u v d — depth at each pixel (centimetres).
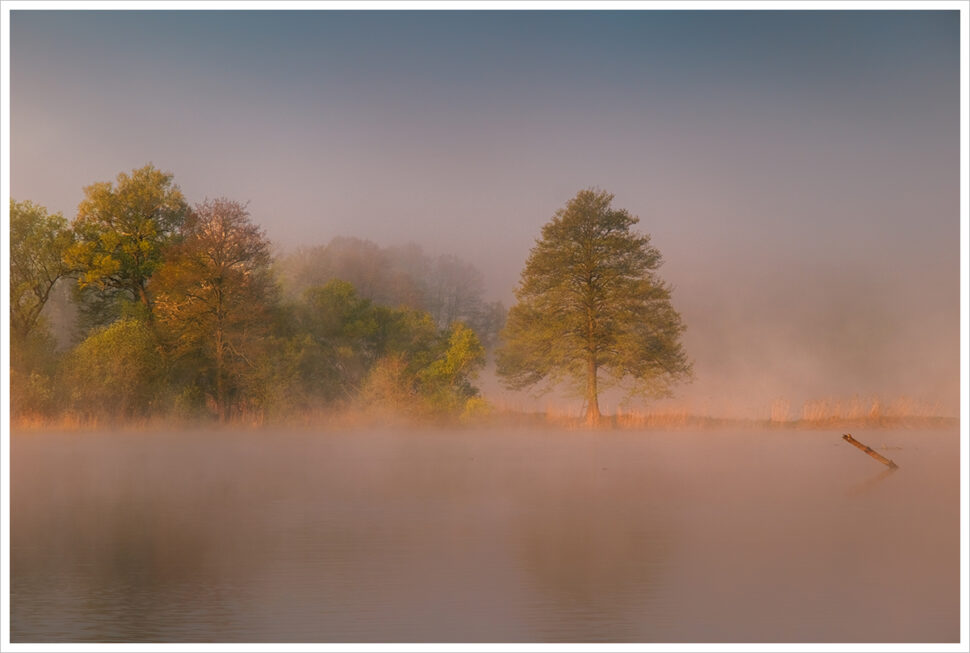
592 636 1355
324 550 1923
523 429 6234
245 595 1562
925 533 2092
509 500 2644
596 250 6438
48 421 5997
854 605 1507
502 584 1638
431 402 6356
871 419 6319
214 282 6397
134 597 1560
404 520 2289
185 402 6262
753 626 1396
